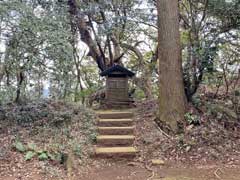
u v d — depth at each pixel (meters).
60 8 6.33
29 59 5.46
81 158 4.86
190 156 5.07
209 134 5.48
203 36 6.41
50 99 7.11
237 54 6.59
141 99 8.66
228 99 6.56
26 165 4.36
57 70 5.68
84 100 9.43
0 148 4.66
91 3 8.47
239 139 5.46
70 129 5.71
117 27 8.61
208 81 6.75
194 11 6.57
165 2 5.98
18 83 5.86
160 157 5.09
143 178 4.19
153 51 10.03
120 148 5.23
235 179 4.05
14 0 5.07
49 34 5.29
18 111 6.00
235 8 6.20
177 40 5.98
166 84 5.90
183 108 5.89
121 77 7.25
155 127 5.88
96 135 5.63
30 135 5.32
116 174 4.40
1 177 3.98
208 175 4.25
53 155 4.64
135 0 8.55
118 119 6.21
